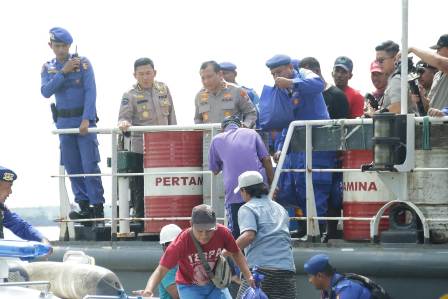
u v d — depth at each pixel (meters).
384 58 29.27
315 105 27.84
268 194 25.23
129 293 28.20
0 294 18.55
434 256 24.36
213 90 30.19
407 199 25.36
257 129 29.48
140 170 30.27
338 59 30.52
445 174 25.17
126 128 29.31
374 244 25.31
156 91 31.39
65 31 31.23
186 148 28.77
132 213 30.39
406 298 24.70
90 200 31.11
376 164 25.11
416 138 25.28
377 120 25.08
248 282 23.05
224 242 22.66
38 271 21.95
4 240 19.34
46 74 31.50
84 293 21.00
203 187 28.83
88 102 30.91
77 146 31.33
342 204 27.84
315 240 26.31
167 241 25.59
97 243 29.19
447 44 26.75
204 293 22.97
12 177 25.16
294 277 26.00
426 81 29.02
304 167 27.47
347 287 23.84
